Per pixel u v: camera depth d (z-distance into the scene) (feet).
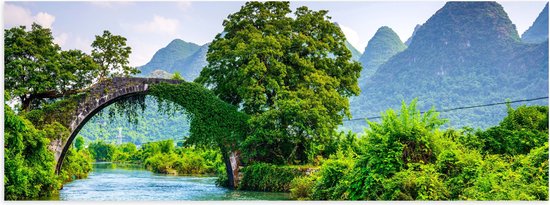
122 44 124.26
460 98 434.71
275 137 114.21
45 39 116.88
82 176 170.81
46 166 90.43
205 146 125.08
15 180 78.02
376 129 69.36
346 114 127.54
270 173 113.19
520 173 61.98
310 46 129.70
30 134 84.79
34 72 114.01
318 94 122.42
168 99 121.19
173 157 221.25
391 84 506.48
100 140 415.85
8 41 114.73
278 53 123.85
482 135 87.61
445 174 65.57
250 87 120.57
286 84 129.18
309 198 85.30
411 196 63.82
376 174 66.64
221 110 122.11
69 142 115.44
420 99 465.47
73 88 121.39
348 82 135.95
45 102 124.57
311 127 115.44
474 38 496.23
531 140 86.43
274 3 133.59
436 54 503.61
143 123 450.71
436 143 68.80
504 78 433.89
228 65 128.06
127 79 119.85
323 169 81.97
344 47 136.87
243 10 132.67
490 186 59.47
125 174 200.64
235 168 121.39
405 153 68.08
